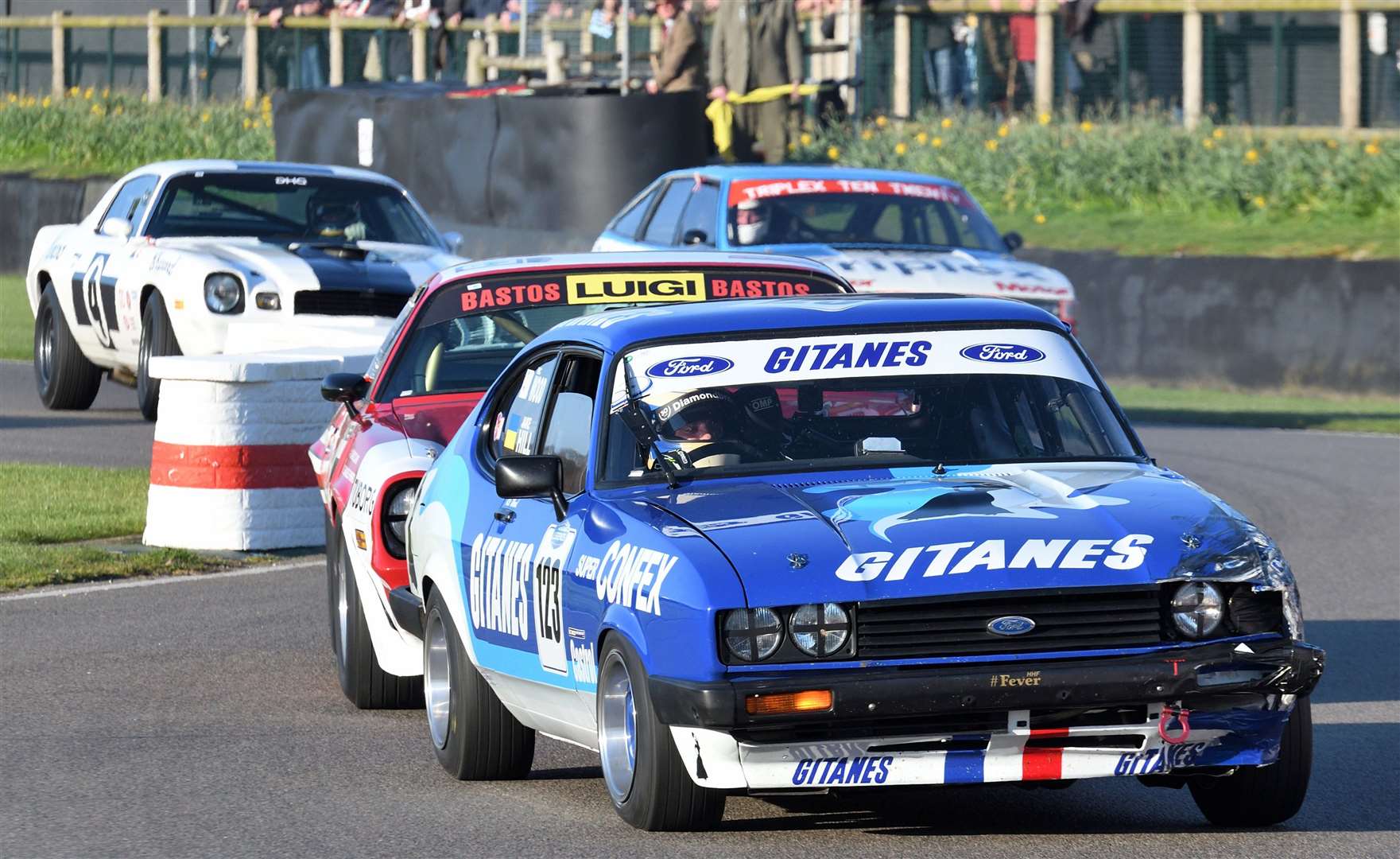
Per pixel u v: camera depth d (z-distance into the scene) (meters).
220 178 67.12
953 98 104.62
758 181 63.56
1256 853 23.06
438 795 26.78
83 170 134.12
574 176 94.75
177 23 136.38
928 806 25.72
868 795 26.25
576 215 94.94
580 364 27.59
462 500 28.61
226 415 47.59
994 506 23.39
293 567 46.03
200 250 63.06
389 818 25.44
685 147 95.00
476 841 24.08
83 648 37.41
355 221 66.31
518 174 97.00
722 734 21.80
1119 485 24.30
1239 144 96.69
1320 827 24.33
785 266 36.38
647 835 23.77
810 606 21.91
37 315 74.25
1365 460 61.31
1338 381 77.50
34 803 26.56
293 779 27.81
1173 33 99.50
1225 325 79.50
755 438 25.45
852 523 22.92
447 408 34.03
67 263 70.88
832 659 21.89
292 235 66.06
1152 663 21.95
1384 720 30.91
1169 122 99.94
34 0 151.62
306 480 48.44
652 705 22.56
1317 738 29.66
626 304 35.47
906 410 25.86
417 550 29.73
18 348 94.94
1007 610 22.08
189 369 47.53
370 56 125.12
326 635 38.75
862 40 105.25
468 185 99.38
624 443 25.55
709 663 21.73
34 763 28.89
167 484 48.00
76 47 144.88
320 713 32.41
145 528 48.66
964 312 27.48
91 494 53.72
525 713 26.67
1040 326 27.45
